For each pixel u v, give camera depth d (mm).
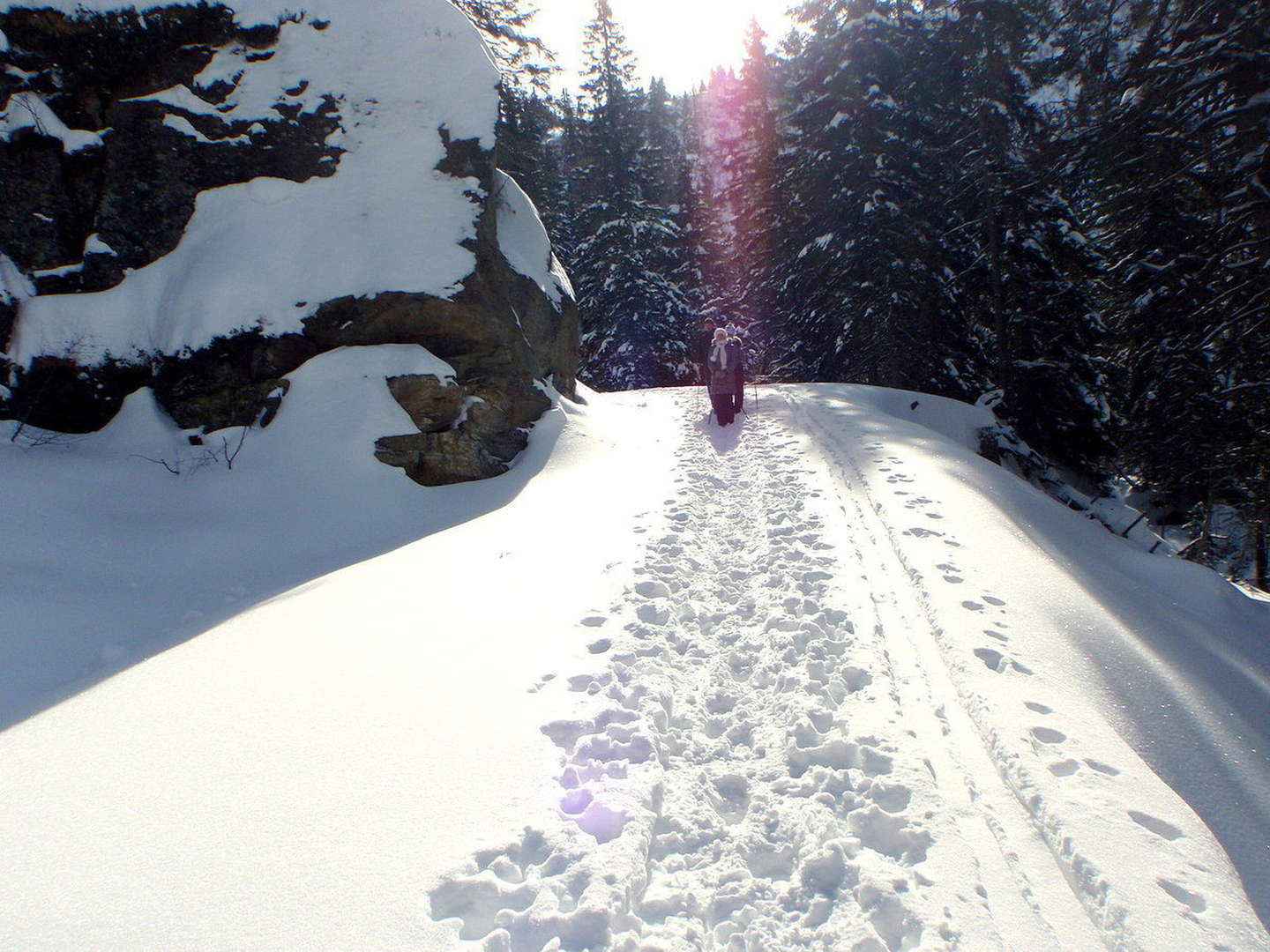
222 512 6332
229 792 2428
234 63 8297
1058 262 16062
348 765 2594
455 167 8734
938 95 16625
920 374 17641
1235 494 9508
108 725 2889
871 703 3086
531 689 3213
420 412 7578
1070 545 6316
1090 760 2660
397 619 3992
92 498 6027
